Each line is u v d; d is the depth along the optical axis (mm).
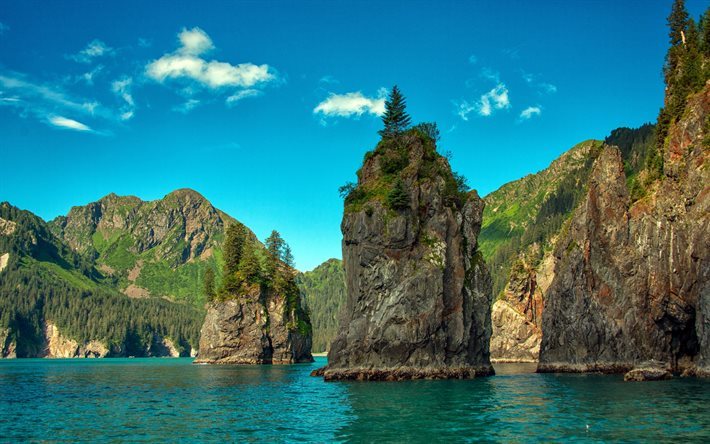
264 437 33969
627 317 88312
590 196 97500
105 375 101688
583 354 93500
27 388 71438
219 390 64500
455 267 80000
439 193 81875
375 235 78438
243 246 157625
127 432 36281
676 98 90375
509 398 51562
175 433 35719
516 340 155000
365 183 86375
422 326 74875
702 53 91625
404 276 76688
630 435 32688
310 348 166000
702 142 77062
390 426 36812
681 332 83875
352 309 79125
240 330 147500
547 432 33938
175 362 198875
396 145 87750
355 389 62125
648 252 86688
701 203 74438
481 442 31266
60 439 34219
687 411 41594
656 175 91375
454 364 77688
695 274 76875
